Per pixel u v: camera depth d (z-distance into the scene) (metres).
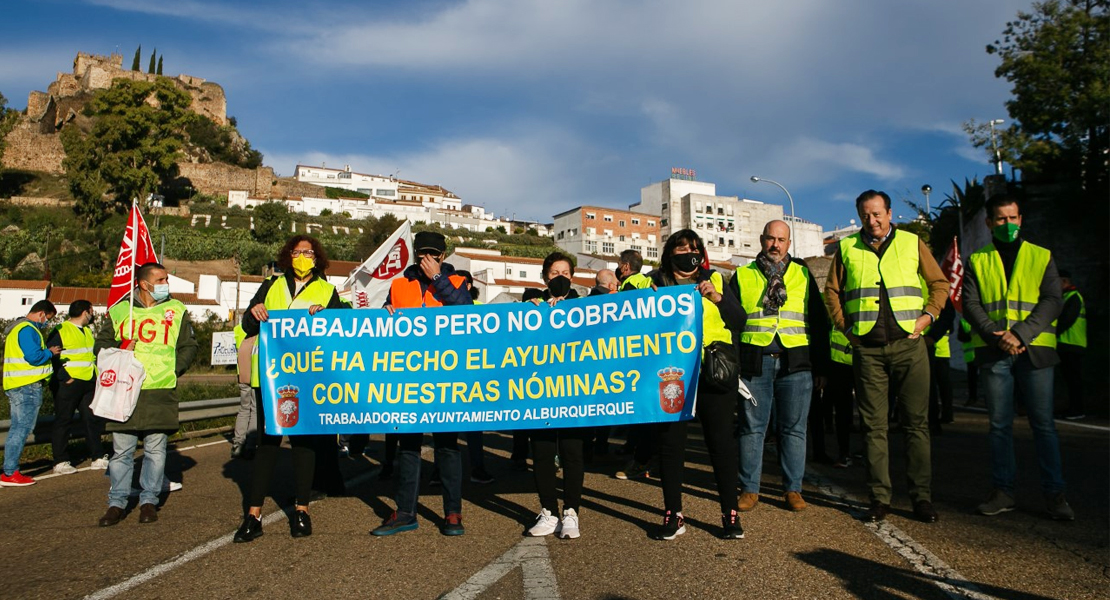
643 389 4.40
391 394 4.63
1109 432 8.41
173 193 91.69
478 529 4.63
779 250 5.21
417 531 4.59
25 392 6.75
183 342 5.29
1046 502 4.62
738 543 4.13
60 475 7.30
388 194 128.62
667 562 3.79
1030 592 3.25
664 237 103.31
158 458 5.14
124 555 4.14
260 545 4.31
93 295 53.19
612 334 4.50
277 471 7.21
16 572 3.85
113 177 76.81
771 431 8.62
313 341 4.71
